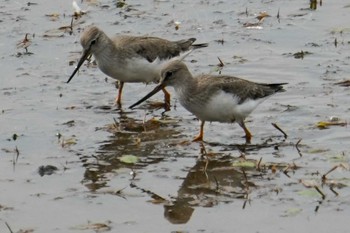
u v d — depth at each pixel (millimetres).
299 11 22984
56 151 15789
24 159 15422
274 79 18875
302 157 15062
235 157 15250
